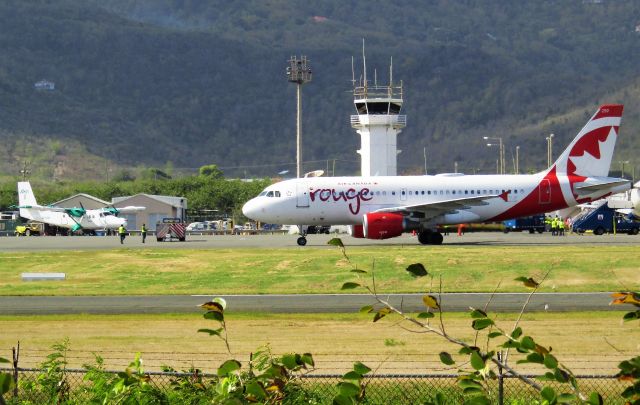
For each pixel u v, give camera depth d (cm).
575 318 10631
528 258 16862
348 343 9250
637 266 15638
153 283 15188
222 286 14550
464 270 15538
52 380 6350
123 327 10512
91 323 10831
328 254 18475
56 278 16250
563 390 7012
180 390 5712
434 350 8831
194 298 13088
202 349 9069
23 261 19325
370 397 6812
